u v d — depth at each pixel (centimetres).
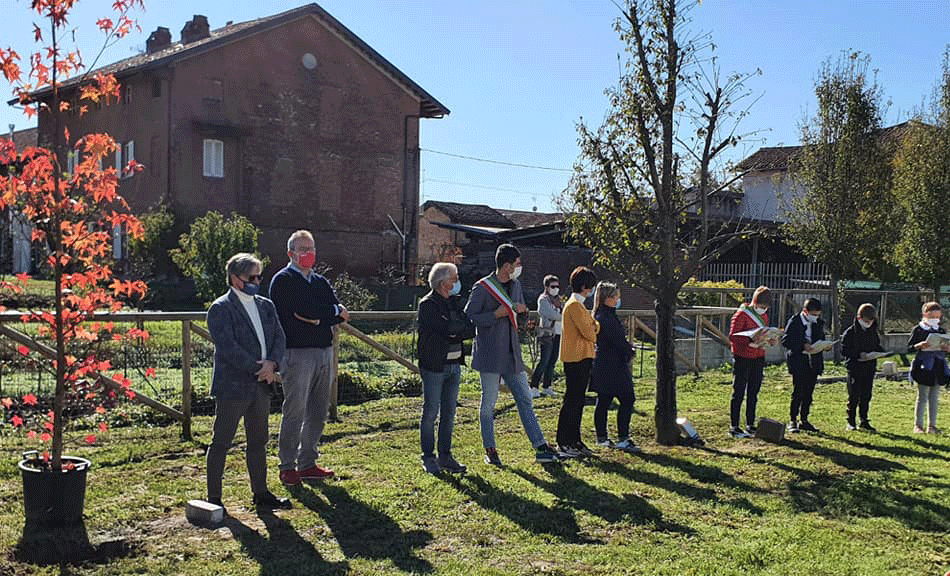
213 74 3281
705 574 507
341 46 3631
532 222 5719
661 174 895
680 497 679
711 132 886
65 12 514
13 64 512
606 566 518
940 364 987
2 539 528
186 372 852
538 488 693
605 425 881
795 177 1925
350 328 1088
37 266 545
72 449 773
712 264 2428
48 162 517
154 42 3806
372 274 3741
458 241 3925
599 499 665
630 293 2200
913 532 598
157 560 511
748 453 854
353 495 656
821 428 1010
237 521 589
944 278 2089
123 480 682
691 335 1703
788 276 2344
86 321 578
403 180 3828
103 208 542
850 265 1872
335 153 3634
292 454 678
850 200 1803
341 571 501
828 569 519
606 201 904
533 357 1347
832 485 726
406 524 593
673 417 904
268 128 3441
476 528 588
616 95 895
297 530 574
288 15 3431
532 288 2759
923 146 2070
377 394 1146
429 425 743
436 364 734
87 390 568
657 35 872
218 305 596
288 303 670
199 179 3250
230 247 2467
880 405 1207
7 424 761
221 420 600
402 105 3828
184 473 713
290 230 3519
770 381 1449
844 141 1797
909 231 2078
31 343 696
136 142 3331
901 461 828
